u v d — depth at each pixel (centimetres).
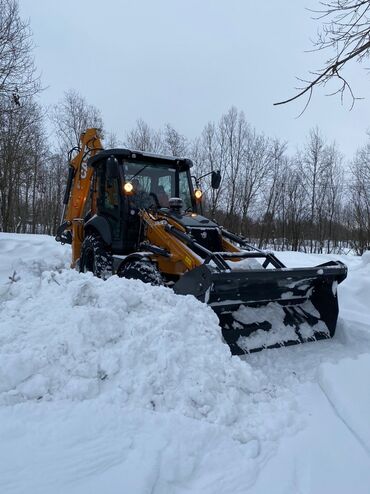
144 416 295
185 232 550
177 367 334
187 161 681
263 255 525
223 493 240
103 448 260
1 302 435
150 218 588
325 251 2967
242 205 3005
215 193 2916
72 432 272
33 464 242
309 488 250
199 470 257
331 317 528
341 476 262
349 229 2838
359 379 385
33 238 1277
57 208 3088
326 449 291
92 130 789
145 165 658
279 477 258
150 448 262
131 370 333
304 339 508
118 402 307
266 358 452
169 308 398
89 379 322
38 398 306
